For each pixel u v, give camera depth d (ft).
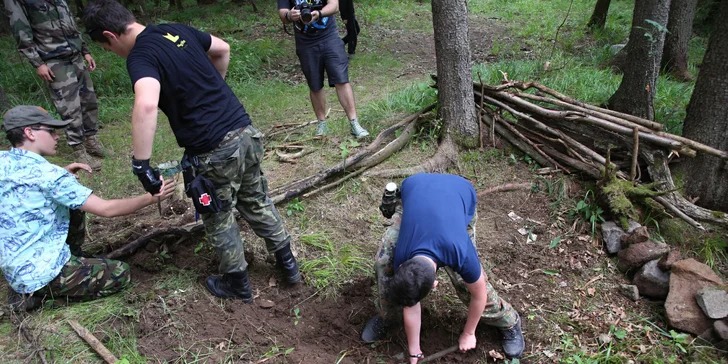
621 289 10.40
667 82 20.85
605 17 32.60
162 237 11.27
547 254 11.43
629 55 16.07
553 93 14.57
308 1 14.44
